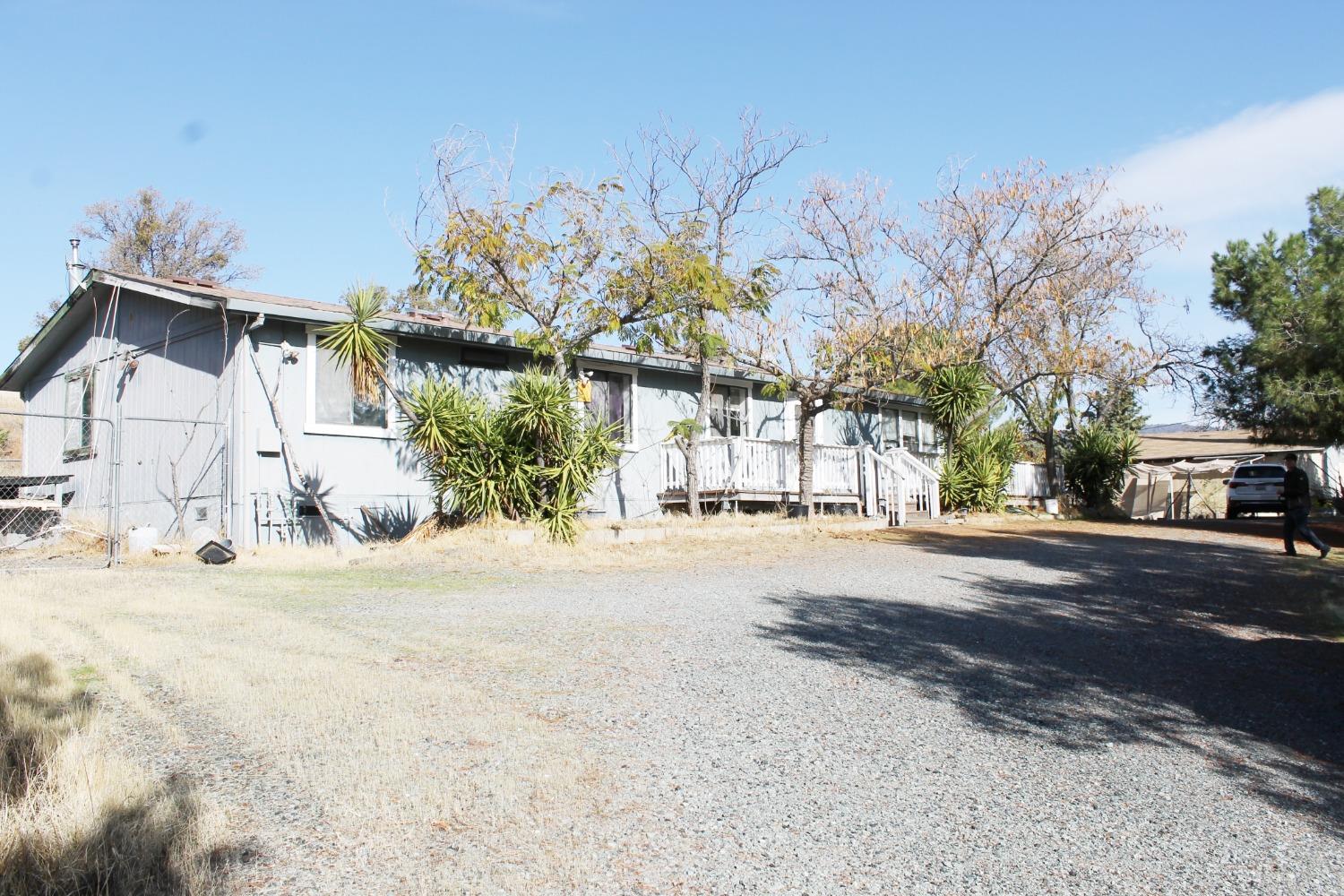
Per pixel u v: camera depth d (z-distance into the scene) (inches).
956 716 236.1
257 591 377.1
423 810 162.1
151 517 605.0
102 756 173.8
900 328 746.2
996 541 666.8
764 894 142.1
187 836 145.6
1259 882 154.6
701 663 273.4
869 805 177.8
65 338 740.0
